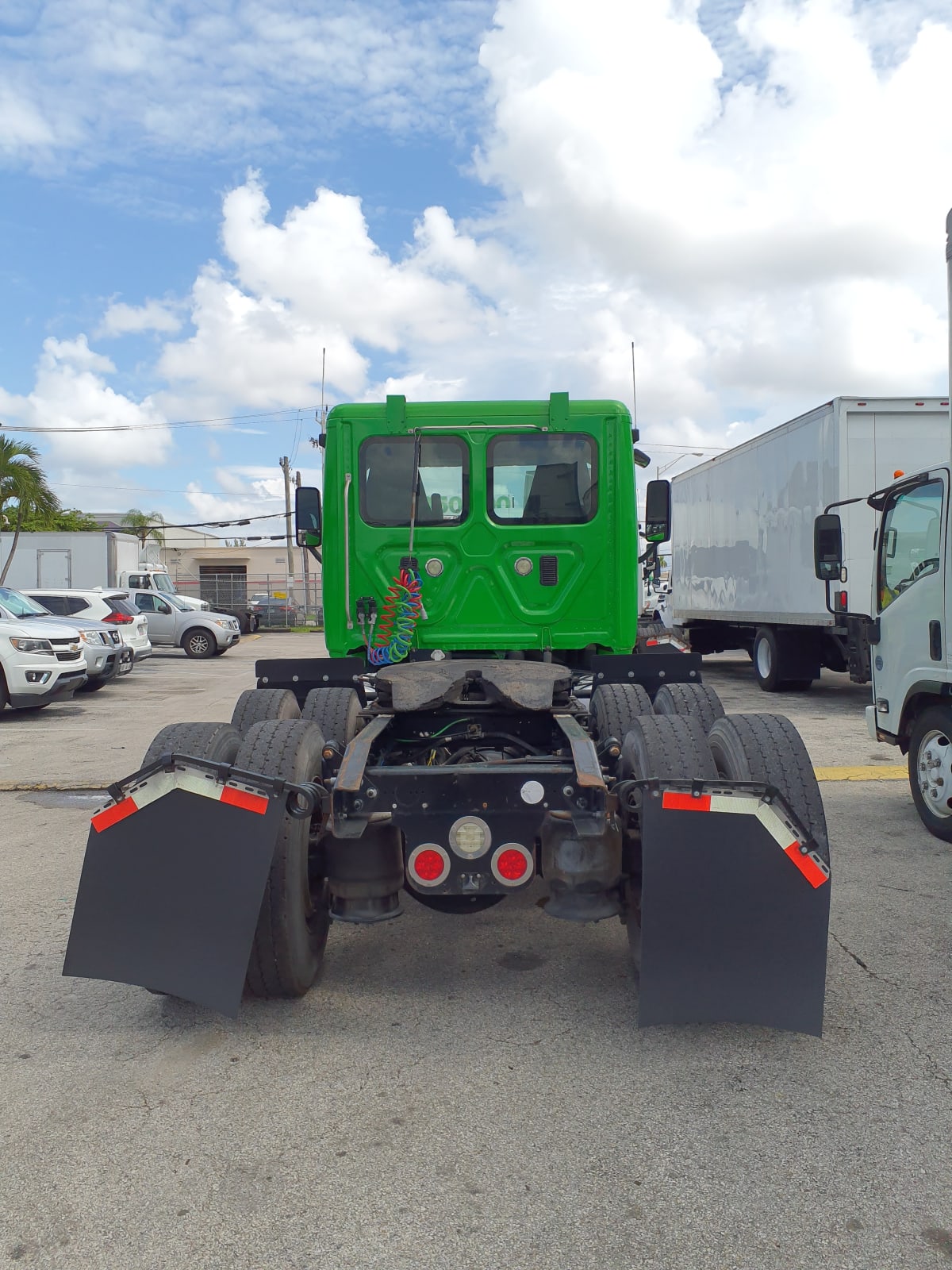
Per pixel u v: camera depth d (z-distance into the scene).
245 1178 2.69
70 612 18.58
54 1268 2.34
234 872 3.40
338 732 5.41
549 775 3.52
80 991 4.00
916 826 6.54
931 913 4.79
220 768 3.41
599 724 5.34
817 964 3.24
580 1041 3.50
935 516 6.09
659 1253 2.36
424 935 4.64
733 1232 2.44
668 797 3.28
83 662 13.27
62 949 4.49
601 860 3.58
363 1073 3.28
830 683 15.90
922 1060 3.32
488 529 6.24
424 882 3.53
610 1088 3.15
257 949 3.58
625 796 3.54
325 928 4.03
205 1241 2.43
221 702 14.55
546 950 4.43
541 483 6.25
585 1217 2.50
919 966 4.13
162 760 3.43
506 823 3.53
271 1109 3.05
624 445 6.22
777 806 3.26
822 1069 3.27
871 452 11.44
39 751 10.15
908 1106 3.03
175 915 3.43
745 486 14.75
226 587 45.41
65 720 12.59
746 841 3.25
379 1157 2.78
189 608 26.25
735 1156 2.76
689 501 17.91
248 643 31.56
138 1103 3.10
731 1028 3.59
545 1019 3.69
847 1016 3.66
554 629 6.29
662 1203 2.55
